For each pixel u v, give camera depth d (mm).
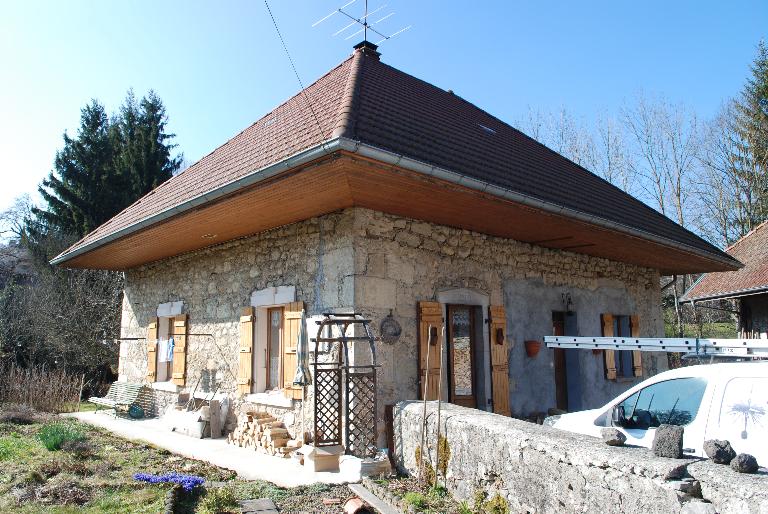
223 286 9375
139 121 27812
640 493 3195
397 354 7219
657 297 12453
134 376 11875
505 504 4328
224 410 8820
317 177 5898
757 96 23406
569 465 3740
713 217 23625
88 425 9969
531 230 8539
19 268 25031
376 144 5586
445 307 8047
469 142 8273
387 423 6750
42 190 24891
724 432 3922
